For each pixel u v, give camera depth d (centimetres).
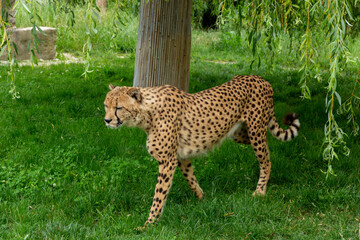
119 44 1778
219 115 514
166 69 775
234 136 582
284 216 514
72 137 760
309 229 480
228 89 529
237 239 465
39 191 562
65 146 716
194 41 1975
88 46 422
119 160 659
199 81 1236
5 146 719
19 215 491
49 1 528
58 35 1762
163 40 766
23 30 1451
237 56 1775
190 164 550
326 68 1435
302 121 870
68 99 991
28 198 543
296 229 482
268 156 576
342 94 1045
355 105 959
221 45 1895
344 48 380
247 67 1464
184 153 513
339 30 375
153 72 776
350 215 513
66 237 451
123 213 521
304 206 546
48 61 1502
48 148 707
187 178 554
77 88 1073
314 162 679
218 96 518
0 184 581
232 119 529
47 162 649
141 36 776
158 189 493
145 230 477
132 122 479
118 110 464
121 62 1539
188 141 509
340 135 416
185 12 771
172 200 555
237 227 477
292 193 566
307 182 607
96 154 685
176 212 514
